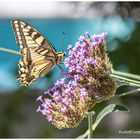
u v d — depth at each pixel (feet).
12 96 2.02
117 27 1.86
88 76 1.11
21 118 2.01
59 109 1.13
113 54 1.80
